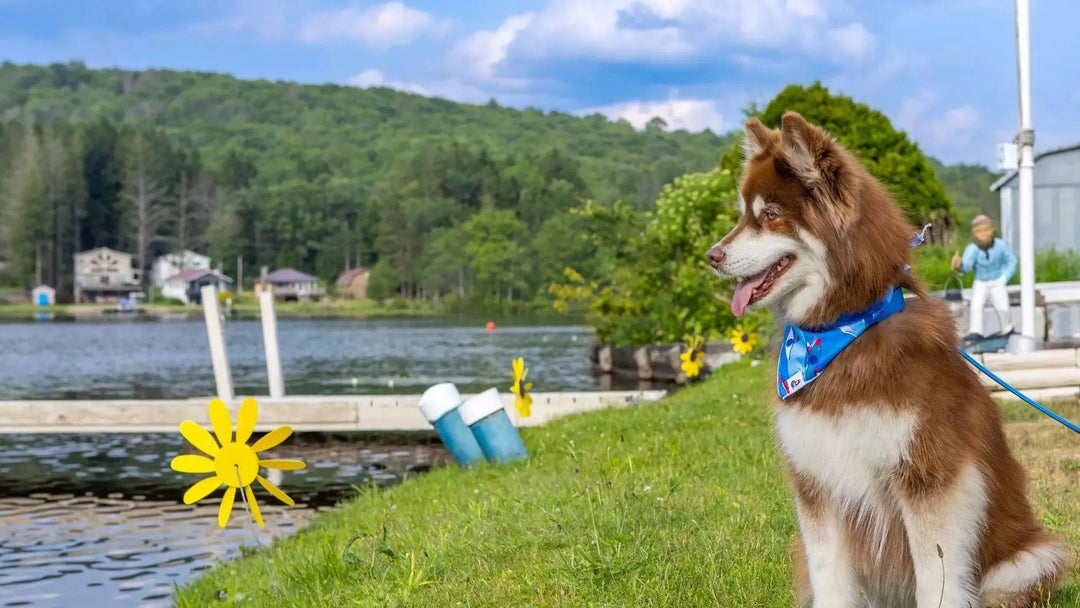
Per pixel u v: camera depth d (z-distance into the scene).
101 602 8.38
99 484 13.04
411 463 13.85
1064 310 16.52
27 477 13.45
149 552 9.90
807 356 4.35
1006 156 14.34
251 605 6.65
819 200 4.36
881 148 30.33
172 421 15.39
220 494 12.41
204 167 176.62
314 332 66.62
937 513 4.17
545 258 131.62
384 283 145.38
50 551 9.96
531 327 72.06
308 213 171.88
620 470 9.27
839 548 4.47
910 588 4.48
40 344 52.81
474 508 8.11
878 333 4.26
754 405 12.43
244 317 106.44
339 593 6.30
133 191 158.00
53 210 149.25
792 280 4.46
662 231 26.30
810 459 4.38
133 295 145.75
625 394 15.80
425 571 6.30
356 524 8.93
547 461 10.70
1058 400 11.13
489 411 11.04
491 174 172.12
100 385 28.52
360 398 15.47
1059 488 7.38
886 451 4.20
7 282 145.75
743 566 5.78
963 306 16.27
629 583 5.55
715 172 26.67
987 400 4.43
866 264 4.28
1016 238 24.14
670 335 26.33
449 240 141.38
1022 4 13.95
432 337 56.56
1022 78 14.08
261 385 27.70
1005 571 4.43
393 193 165.00
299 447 14.98
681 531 6.63
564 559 6.09
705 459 9.48
